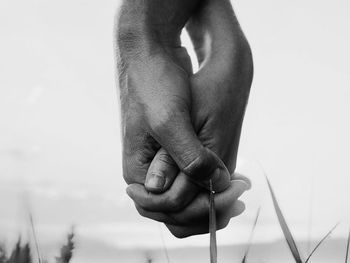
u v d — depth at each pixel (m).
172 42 0.39
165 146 0.33
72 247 0.21
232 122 0.37
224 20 0.40
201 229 0.36
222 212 0.35
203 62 0.38
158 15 0.37
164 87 0.34
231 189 0.35
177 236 0.37
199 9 0.41
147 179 0.34
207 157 0.33
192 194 0.34
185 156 0.32
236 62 0.38
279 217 0.25
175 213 0.35
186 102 0.34
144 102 0.34
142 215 0.37
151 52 0.36
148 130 0.34
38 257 0.21
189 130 0.33
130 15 0.37
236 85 0.37
